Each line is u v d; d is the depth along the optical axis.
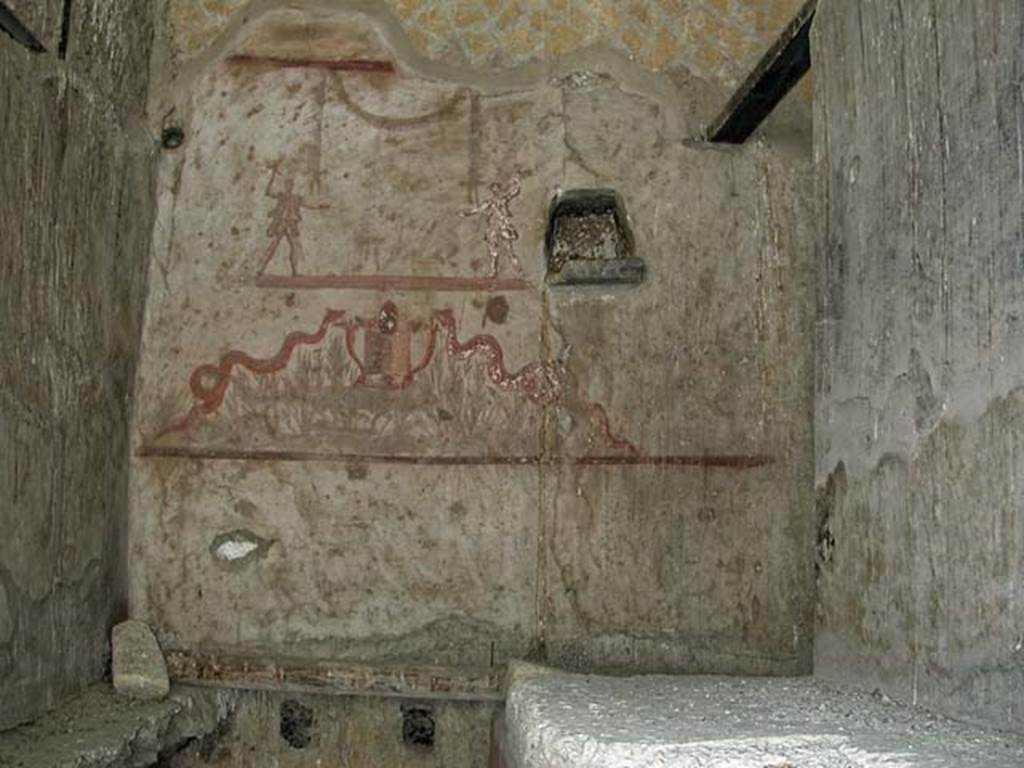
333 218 4.80
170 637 4.65
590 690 3.62
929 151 3.15
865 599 3.50
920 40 3.21
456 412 4.70
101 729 3.87
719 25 4.84
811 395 4.65
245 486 4.70
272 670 4.56
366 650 4.63
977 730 2.75
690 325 4.71
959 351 2.96
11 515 3.68
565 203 4.82
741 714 3.07
